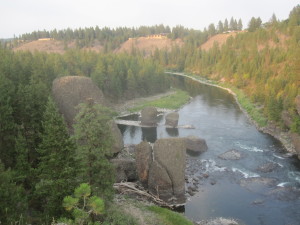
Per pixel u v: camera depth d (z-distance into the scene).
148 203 38.75
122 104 103.44
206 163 51.75
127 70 118.62
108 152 27.14
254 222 34.69
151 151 43.84
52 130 25.05
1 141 33.41
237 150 56.97
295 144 54.94
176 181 40.41
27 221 23.61
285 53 120.12
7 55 86.19
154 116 77.38
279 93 79.62
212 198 40.41
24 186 30.61
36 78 65.81
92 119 26.03
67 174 24.28
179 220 32.78
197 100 109.69
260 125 72.44
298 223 34.19
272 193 40.81
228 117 83.38
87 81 60.41
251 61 135.62
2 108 33.72
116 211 29.31
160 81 126.38
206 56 181.88
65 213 23.08
